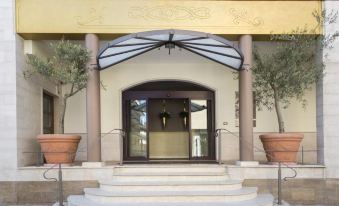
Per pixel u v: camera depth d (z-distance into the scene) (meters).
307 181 9.59
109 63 10.24
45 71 9.49
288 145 9.70
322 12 9.59
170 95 13.40
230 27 9.77
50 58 10.59
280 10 9.81
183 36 8.73
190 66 13.15
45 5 9.62
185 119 13.66
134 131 13.33
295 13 9.82
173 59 12.66
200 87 13.43
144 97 13.39
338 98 9.84
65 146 9.60
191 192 8.46
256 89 10.73
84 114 13.01
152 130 13.69
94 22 9.66
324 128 9.83
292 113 12.84
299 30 9.57
